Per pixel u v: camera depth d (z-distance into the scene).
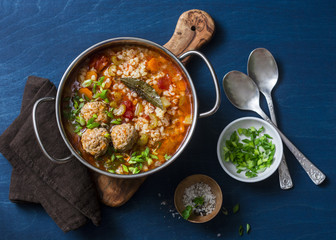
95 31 0.51
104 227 0.50
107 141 0.42
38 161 0.47
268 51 0.51
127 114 0.43
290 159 0.51
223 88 0.50
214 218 0.51
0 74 0.51
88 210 0.47
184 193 0.50
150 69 0.44
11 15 0.51
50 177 0.47
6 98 0.50
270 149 0.49
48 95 0.48
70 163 0.47
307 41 0.53
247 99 0.51
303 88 0.52
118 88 0.43
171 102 0.43
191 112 0.43
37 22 0.51
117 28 0.51
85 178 0.47
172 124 0.44
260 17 0.52
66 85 0.42
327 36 0.53
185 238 0.50
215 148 0.51
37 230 0.50
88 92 0.43
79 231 0.50
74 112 0.42
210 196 0.49
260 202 0.51
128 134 0.41
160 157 0.43
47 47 0.51
